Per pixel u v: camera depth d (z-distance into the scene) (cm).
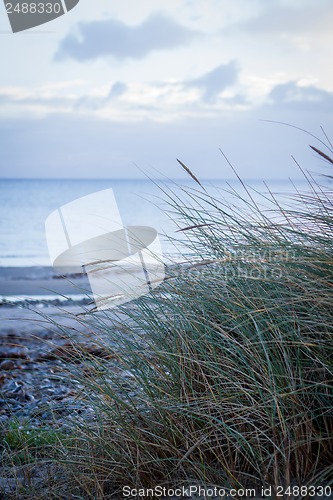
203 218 312
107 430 281
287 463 227
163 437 269
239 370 264
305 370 257
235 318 268
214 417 254
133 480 260
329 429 248
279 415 237
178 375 279
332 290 253
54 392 451
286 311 264
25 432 330
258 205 308
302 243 283
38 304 1094
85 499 268
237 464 254
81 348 301
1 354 655
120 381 293
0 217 4659
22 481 297
